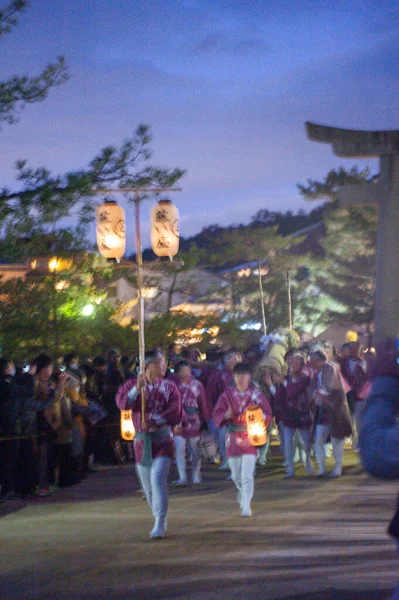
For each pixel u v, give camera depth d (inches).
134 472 573.6
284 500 427.5
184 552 306.7
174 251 426.3
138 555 303.9
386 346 137.4
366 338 1119.0
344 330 1133.7
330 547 308.0
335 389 510.6
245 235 1331.2
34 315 534.9
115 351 619.2
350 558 289.1
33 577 274.1
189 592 250.2
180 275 912.3
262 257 1355.8
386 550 299.9
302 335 1273.4
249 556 296.5
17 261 520.1
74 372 517.7
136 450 347.3
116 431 613.6
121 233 415.5
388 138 202.5
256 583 258.8
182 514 394.0
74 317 560.4
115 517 391.2
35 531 357.1
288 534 335.0
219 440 590.6
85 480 531.5
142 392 343.6
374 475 128.8
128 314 845.2
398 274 181.8
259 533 339.3
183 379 512.7
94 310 610.9
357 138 203.8
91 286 585.3
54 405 468.8
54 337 558.9
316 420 518.9
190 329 776.9
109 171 513.3
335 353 674.2
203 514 391.9
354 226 1195.3
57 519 387.2
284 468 568.1
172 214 422.6
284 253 1466.5
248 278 1478.8
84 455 560.1
